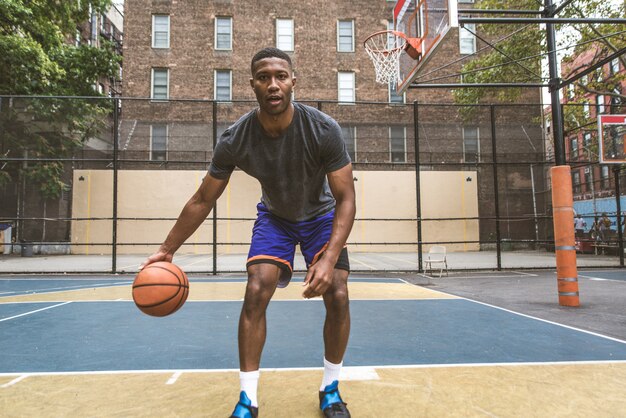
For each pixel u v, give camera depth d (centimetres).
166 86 2072
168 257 215
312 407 216
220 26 2116
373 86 2127
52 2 1493
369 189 2017
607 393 238
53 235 1869
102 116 1371
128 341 368
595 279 855
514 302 589
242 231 1939
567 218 557
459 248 2022
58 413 211
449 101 2052
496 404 221
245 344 191
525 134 1719
